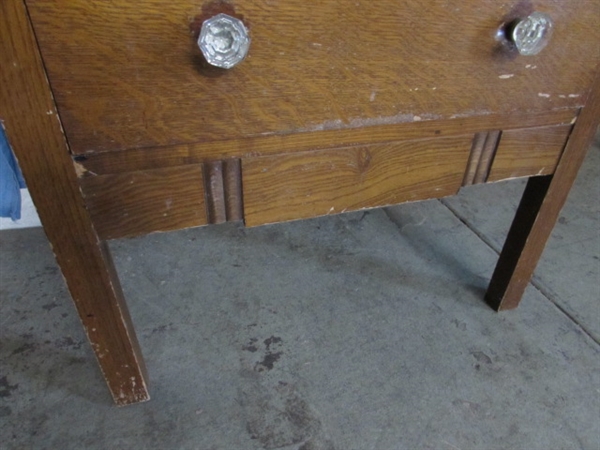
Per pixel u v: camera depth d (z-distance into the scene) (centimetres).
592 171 141
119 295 65
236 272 101
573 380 82
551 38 57
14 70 43
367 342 87
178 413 75
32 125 46
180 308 93
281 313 92
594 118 69
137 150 51
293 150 57
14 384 78
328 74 52
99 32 43
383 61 53
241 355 84
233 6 45
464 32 53
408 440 73
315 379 81
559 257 108
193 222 59
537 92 62
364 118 56
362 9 49
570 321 93
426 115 59
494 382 81
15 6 40
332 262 105
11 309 91
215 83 49
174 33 45
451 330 90
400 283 100
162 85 47
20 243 107
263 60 49
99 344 67
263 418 75
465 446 72
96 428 73
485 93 59
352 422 75
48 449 70
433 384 81
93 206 54
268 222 62
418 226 116
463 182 69
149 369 81
